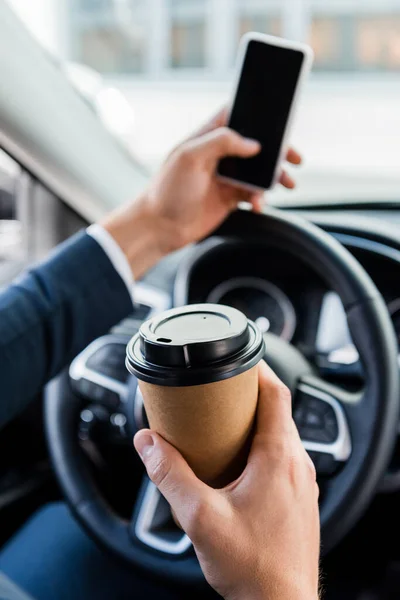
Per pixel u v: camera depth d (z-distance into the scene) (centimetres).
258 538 43
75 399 95
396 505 100
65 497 91
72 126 113
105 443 98
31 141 105
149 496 82
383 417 73
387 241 95
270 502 44
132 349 46
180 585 77
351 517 73
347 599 103
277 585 43
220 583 44
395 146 357
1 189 131
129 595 97
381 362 75
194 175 86
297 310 101
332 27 451
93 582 99
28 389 80
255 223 89
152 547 80
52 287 82
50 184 112
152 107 421
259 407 48
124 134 130
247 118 88
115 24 486
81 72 127
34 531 111
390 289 98
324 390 79
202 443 46
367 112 412
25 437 127
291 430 48
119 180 121
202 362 42
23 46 106
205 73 463
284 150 87
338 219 100
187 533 44
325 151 351
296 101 86
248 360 43
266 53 86
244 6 461
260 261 100
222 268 103
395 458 90
